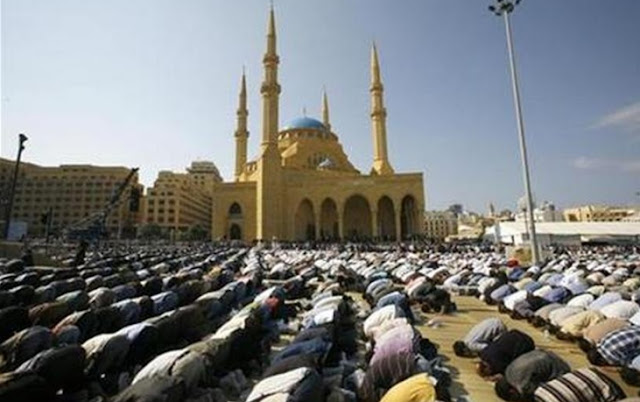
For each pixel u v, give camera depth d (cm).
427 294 1466
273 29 8350
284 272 2222
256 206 8544
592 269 2002
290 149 9494
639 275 1789
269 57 8194
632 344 756
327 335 776
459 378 781
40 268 2366
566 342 997
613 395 501
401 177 8138
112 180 13000
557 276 1648
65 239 5156
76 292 1221
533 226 2784
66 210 12781
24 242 3625
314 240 7812
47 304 1088
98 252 3881
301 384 520
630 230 6931
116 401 531
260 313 1057
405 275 1956
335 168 9219
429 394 486
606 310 988
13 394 503
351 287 1847
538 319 1151
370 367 646
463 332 1167
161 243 6669
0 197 6619
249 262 2973
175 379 564
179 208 13938
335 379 697
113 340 732
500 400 679
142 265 2450
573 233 6850
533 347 741
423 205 7994
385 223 8769
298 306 1405
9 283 1512
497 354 739
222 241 7888
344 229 8869
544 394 518
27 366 615
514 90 2991
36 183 12850
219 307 1222
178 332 902
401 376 605
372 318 923
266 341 963
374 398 617
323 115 12425
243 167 9969
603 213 15438
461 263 2684
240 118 10212
